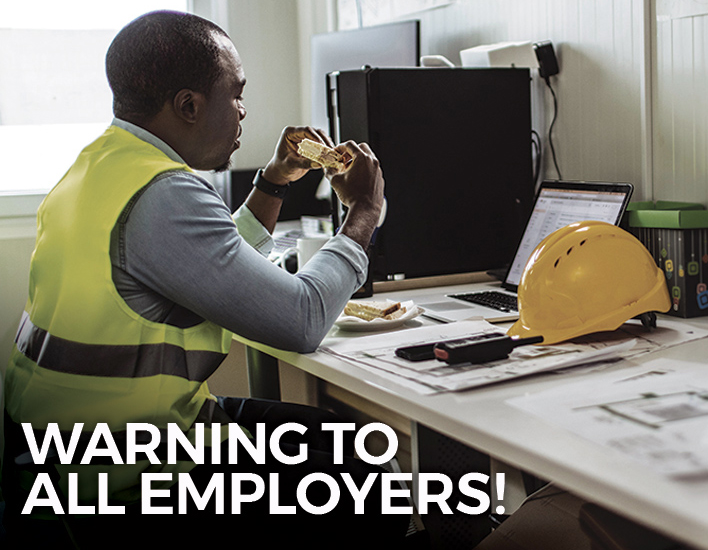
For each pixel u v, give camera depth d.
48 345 0.96
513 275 1.56
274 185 1.41
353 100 1.63
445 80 1.65
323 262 1.10
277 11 2.70
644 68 1.46
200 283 0.93
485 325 1.17
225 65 1.07
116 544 0.93
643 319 1.10
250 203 1.41
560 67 1.71
